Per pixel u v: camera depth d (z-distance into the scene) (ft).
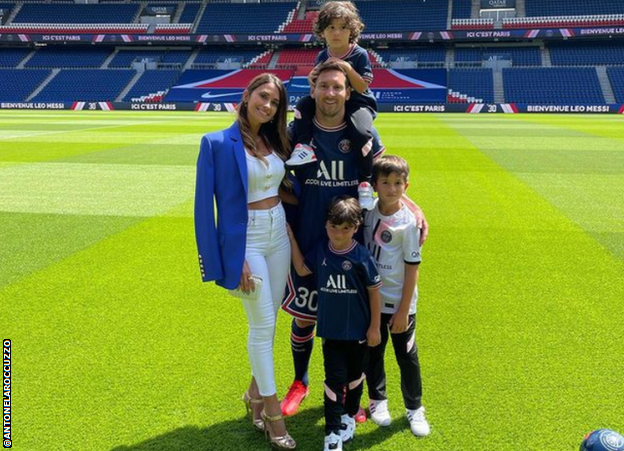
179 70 163.53
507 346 13.30
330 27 11.37
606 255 20.31
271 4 176.86
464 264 19.44
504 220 25.57
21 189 32.86
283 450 9.68
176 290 16.94
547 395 11.18
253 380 10.34
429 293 16.74
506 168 40.73
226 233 9.54
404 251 9.93
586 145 56.24
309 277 10.79
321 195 10.44
